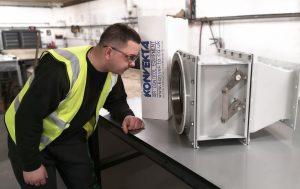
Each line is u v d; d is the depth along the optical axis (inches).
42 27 246.8
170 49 48.3
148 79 50.6
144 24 47.6
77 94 41.1
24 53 202.5
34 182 43.4
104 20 168.6
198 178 32.2
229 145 40.1
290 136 42.8
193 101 37.6
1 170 91.9
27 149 40.2
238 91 38.1
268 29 71.3
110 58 40.6
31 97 37.5
